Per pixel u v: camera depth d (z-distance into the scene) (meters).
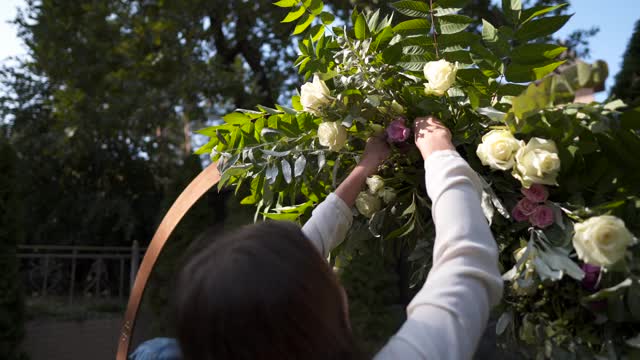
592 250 0.91
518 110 0.97
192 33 9.56
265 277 0.65
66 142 9.76
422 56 1.17
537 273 0.99
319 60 1.27
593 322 0.99
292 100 1.32
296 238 0.72
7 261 6.08
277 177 1.35
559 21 1.10
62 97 9.56
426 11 1.17
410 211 1.21
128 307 1.78
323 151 1.25
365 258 6.61
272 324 0.63
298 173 1.22
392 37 1.21
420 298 0.75
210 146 1.46
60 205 10.47
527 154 1.00
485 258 0.77
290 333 0.64
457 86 1.17
